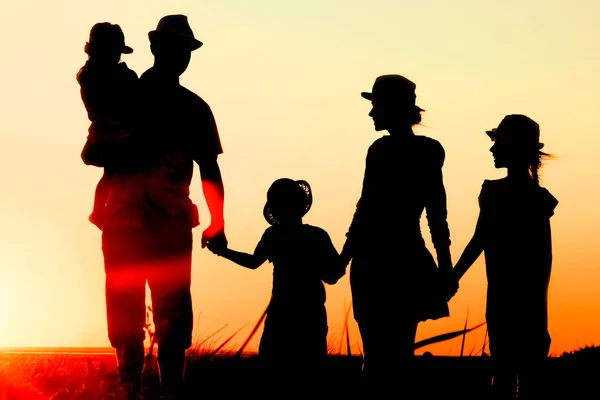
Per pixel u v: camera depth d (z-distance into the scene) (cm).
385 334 798
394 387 797
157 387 836
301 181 905
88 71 839
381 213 800
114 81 841
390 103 809
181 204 844
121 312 837
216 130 877
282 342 880
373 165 809
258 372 888
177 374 834
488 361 880
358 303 809
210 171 874
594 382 987
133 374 828
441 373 855
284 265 892
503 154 855
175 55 859
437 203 804
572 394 930
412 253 797
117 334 835
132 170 838
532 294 838
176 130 846
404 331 800
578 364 1077
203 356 946
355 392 834
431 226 807
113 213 832
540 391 862
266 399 872
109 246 842
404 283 793
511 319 838
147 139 840
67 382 998
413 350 805
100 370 864
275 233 901
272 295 897
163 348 832
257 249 911
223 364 919
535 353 840
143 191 833
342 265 837
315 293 891
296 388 872
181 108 852
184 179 852
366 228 805
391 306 795
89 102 841
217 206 890
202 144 862
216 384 891
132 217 828
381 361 800
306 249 892
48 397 933
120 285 839
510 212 844
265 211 907
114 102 839
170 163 841
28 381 989
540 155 853
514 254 840
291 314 884
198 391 877
